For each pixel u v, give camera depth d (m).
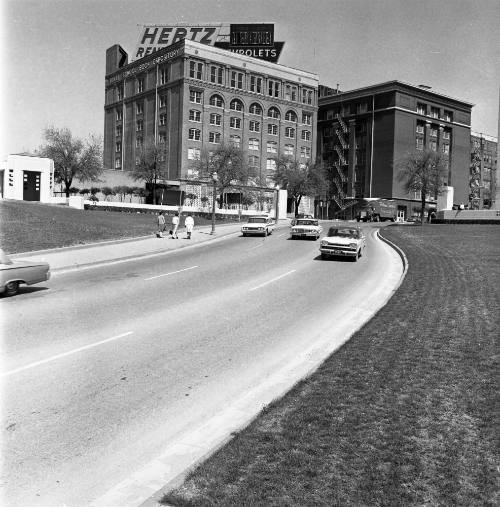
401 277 16.70
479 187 122.38
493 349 7.84
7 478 4.50
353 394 6.01
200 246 29.34
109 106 95.62
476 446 4.67
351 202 93.25
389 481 4.07
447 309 10.95
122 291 14.58
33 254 22.06
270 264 21.48
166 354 8.45
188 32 90.38
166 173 80.25
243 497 3.86
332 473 4.20
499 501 3.82
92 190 68.50
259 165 86.94
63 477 4.54
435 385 6.27
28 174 48.97
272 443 4.75
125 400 6.38
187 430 5.55
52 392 6.58
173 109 79.81
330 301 13.62
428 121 96.19
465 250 23.95
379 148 93.69
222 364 7.98
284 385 6.92
